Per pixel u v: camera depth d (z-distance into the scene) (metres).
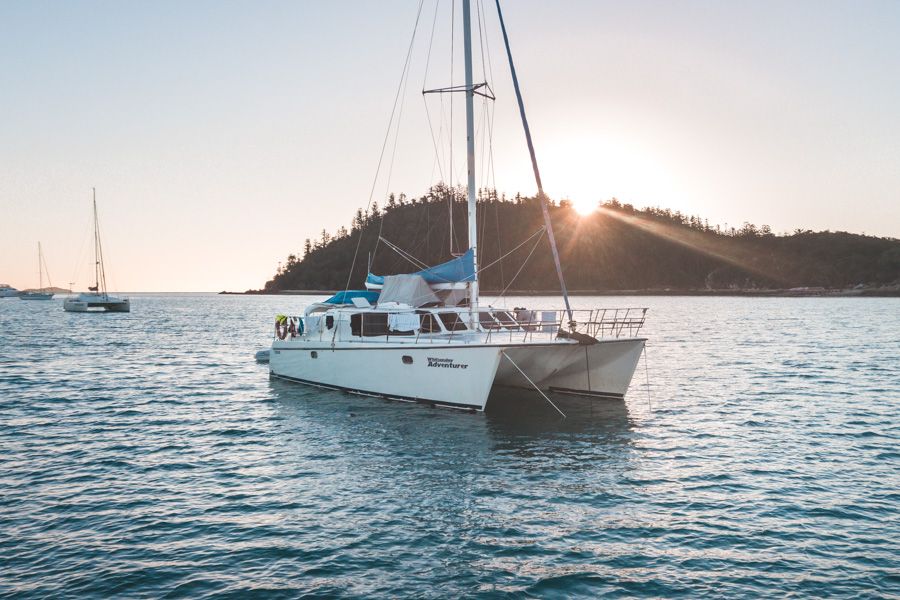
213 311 95.94
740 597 6.82
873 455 11.97
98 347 34.34
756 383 20.23
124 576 7.28
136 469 11.37
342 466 11.43
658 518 8.95
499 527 8.65
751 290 165.62
